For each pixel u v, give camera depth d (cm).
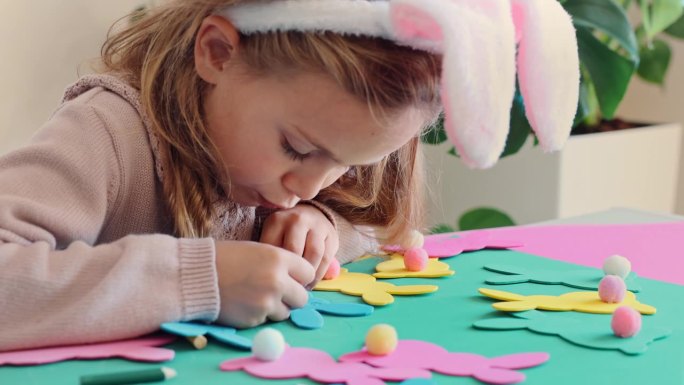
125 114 75
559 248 89
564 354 61
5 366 58
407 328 66
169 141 75
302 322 66
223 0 68
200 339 61
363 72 62
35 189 68
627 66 134
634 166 165
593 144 155
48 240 66
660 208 174
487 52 58
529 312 69
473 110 57
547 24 63
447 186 165
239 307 65
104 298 61
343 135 65
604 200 160
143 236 66
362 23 62
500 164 157
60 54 132
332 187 87
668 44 175
